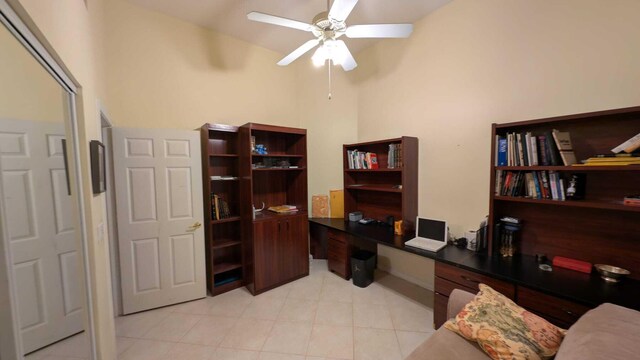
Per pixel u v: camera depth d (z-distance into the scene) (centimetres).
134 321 243
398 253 336
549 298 161
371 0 256
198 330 229
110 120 243
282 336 220
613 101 172
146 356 199
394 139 294
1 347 79
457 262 209
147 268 261
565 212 196
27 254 93
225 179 300
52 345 108
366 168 335
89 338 138
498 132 222
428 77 286
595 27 178
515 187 205
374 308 262
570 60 190
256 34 328
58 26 107
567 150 182
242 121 346
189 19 294
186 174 276
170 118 291
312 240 403
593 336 101
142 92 272
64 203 121
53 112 114
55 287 112
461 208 263
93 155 150
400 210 320
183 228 275
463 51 254
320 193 398
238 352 202
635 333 97
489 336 132
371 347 206
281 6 268
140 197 255
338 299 281
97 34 216
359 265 307
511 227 215
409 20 292
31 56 92
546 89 202
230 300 281
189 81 303
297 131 329
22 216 91
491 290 162
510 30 220
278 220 309
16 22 76
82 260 135
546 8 200
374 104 350
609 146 174
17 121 89
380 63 339
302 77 401
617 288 158
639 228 165
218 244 300
